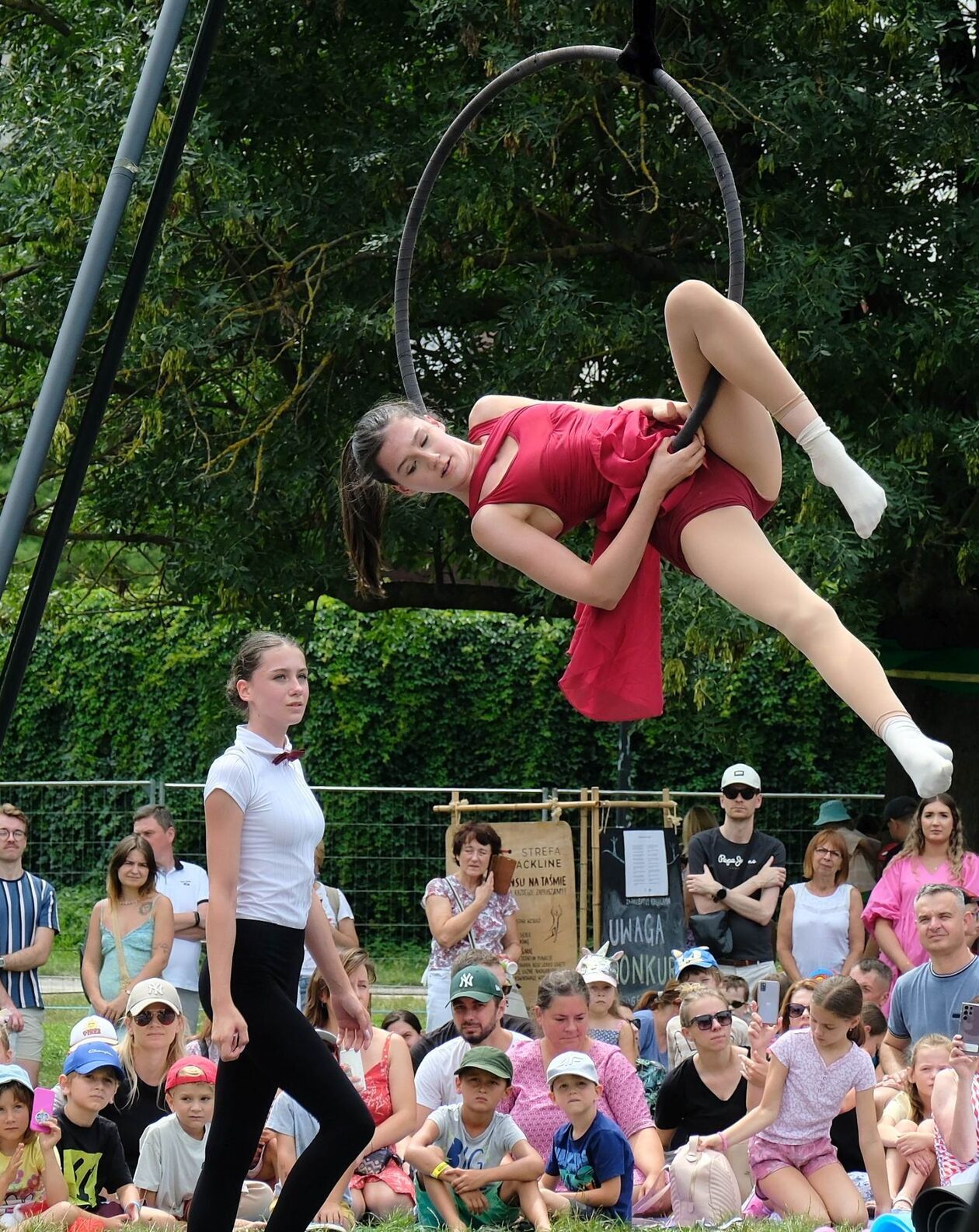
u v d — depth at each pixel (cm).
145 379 1391
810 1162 764
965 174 1306
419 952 1780
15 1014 977
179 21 541
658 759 2138
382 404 488
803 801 1727
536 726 2167
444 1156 727
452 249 1350
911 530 1180
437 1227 685
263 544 1350
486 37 1231
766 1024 889
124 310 538
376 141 1280
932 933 831
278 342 1366
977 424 1171
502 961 992
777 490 474
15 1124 707
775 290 1167
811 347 1184
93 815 1703
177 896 1084
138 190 1198
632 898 1238
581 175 1377
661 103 1265
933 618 1516
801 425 439
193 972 1077
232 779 517
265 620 1387
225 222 1235
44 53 1452
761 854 1128
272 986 523
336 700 2164
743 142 1295
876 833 1425
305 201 1309
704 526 450
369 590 526
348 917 1140
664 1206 766
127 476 1428
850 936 1082
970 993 828
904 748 400
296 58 1376
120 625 2197
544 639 2169
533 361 1221
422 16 1238
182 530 1442
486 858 1073
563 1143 745
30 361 1565
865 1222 733
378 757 2167
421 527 1336
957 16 1317
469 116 507
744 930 1104
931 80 1243
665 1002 992
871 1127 759
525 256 1335
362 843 1794
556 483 465
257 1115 536
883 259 1245
